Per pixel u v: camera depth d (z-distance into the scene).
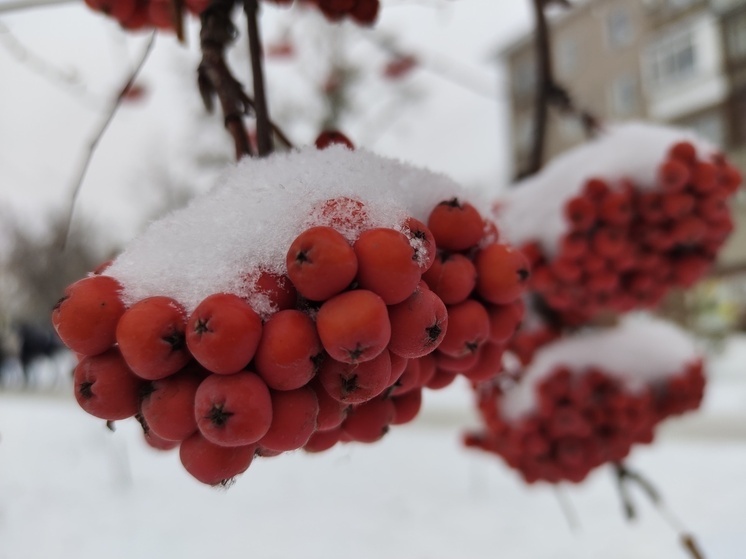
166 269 0.09
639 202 0.19
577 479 0.22
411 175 0.11
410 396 0.12
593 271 0.19
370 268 0.08
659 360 0.22
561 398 0.21
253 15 0.12
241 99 0.12
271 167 0.10
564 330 0.24
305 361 0.08
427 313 0.09
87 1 0.16
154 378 0.09
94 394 0.09
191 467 0.09
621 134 0.20
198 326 0.08
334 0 0.16
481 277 0.11
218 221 0.09
